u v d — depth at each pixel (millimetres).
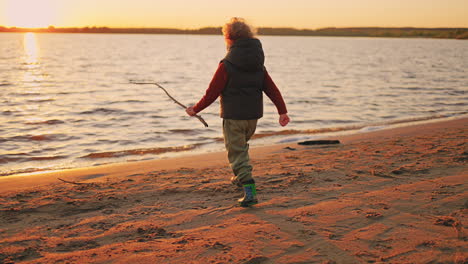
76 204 3775
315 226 3072
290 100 16016
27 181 5031
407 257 2527
